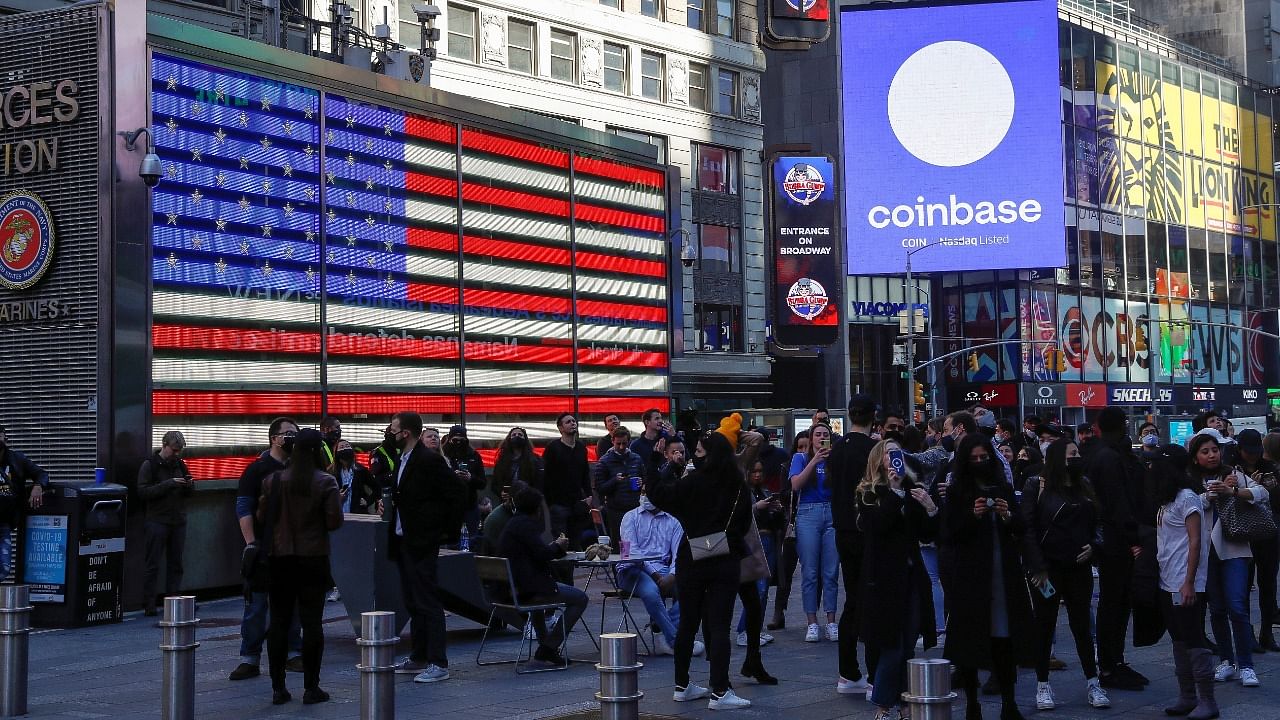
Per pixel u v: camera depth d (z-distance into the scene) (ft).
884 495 31.86
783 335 174.91
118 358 54.13
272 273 61.00
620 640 25.63
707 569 34.30
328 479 35.68
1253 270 288.30
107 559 51.42
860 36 191.11
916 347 243.81
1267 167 295.28
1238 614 37.86
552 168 79.82
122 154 54.85
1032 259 188.14
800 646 44.98
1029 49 188.34
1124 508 37.11
